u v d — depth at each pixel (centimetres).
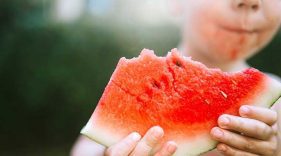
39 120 129
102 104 32
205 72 33
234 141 30
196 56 45
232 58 42
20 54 125
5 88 125
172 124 32
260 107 32
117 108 32
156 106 32
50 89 126
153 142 29
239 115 32
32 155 124
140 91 33
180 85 33
